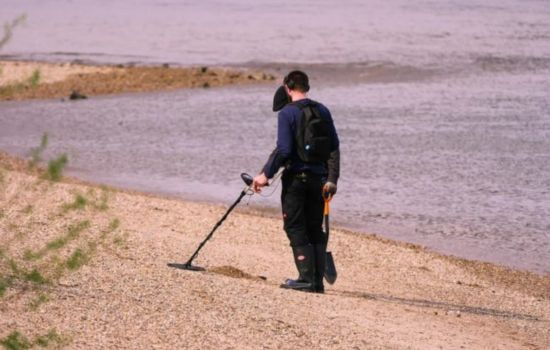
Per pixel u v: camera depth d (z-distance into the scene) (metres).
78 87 94.38
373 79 104.00
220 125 72.88
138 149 63.31
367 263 36.03
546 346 25.88
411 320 26.59
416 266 36.41
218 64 117.12
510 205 49.12
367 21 173.38
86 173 55.41
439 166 58.09
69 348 19.59
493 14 184.62
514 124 74.31
